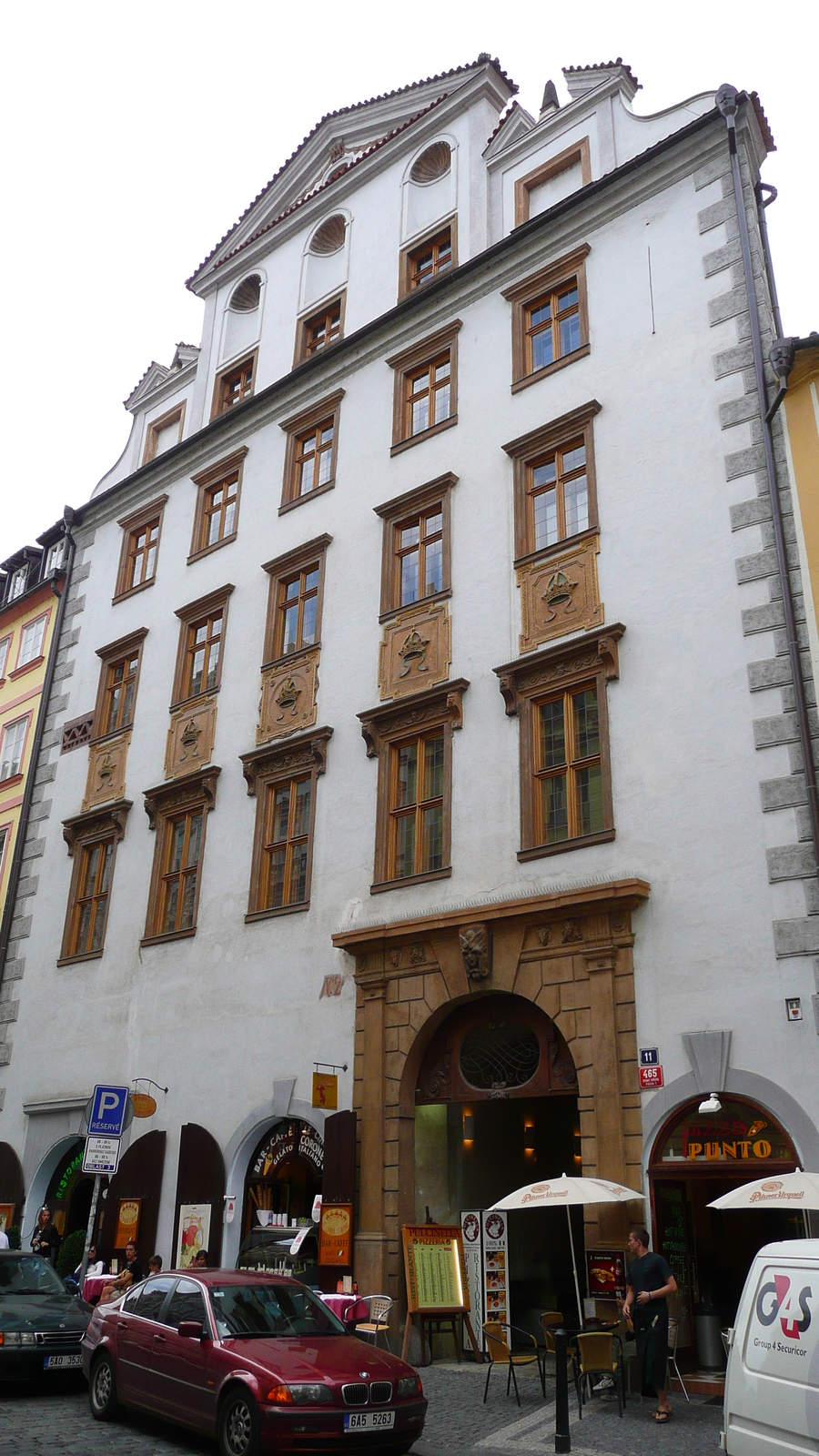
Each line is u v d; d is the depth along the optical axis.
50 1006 23.25
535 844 16.08
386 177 24.02
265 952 19.23
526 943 15.45
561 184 20.53
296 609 21.78
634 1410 11.37
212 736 22.09
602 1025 14.27
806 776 13.63
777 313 17.00
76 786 25.17
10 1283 13.97
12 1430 10.49
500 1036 15.90
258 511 23.47
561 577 17.11
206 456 25.61
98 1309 12.13
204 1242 17.81
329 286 24.52
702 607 15.37
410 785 18.31
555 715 16.67
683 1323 12.95
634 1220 13.25
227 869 20.61
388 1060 16.59
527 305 19.80
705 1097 13.24
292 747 20.06
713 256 17.19
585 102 20.41
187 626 24.02
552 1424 10.80
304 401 23.61
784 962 13.12
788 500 15.08
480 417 19.53
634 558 16.38
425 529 19.89
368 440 21.56
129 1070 20.80
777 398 15.35
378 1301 13.69
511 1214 18.73
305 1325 10.70
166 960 21.06
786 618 14.45
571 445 18.02
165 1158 19.39
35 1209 21.70
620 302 18.16
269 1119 18.03
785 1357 7.33
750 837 13.88
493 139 21.92
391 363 21.67
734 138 17.52
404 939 16.88
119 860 23.14
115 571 27.03
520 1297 18.30
